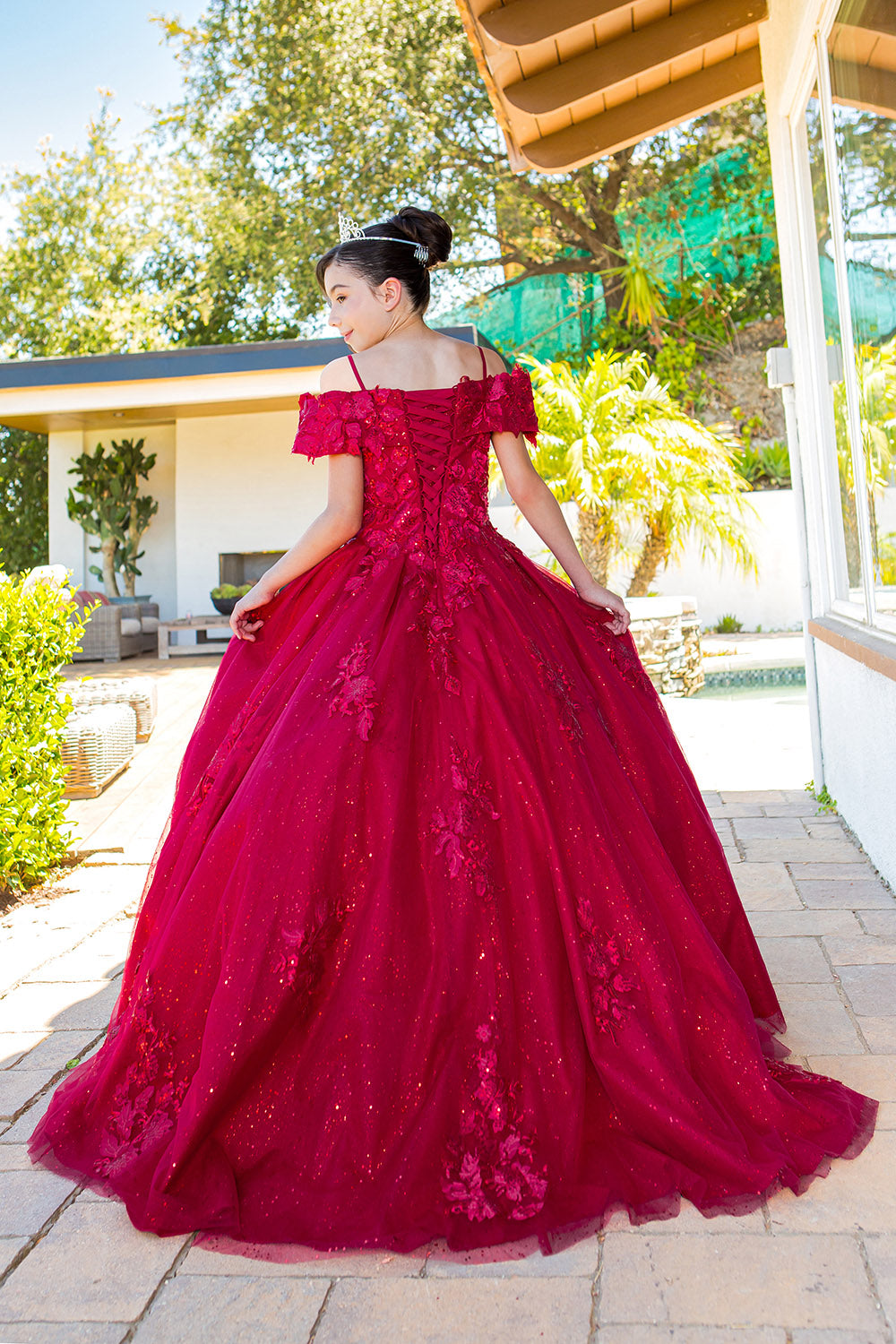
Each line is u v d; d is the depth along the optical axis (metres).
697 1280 1.42
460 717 1.86
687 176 17.08
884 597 3.23
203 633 13.77
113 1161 1.76
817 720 4.58
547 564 8.68
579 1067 1.69
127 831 4.47
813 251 4.15
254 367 11.77
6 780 3.60
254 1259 1.52
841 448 3.82
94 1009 2.62
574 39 4.27
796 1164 1.66
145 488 14.77
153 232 19.91
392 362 2.13
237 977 1.66
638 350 17.00
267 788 1.78
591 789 1.85
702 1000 1.80
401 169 18.25
